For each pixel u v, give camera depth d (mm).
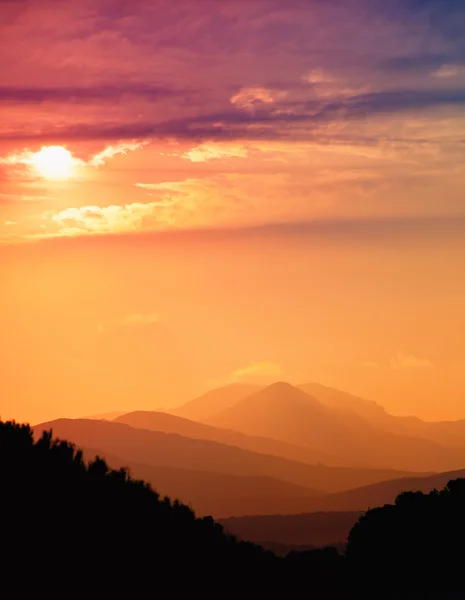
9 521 54375
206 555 68625
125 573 57219
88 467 65188
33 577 52031
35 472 58750
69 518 56938
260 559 81750
